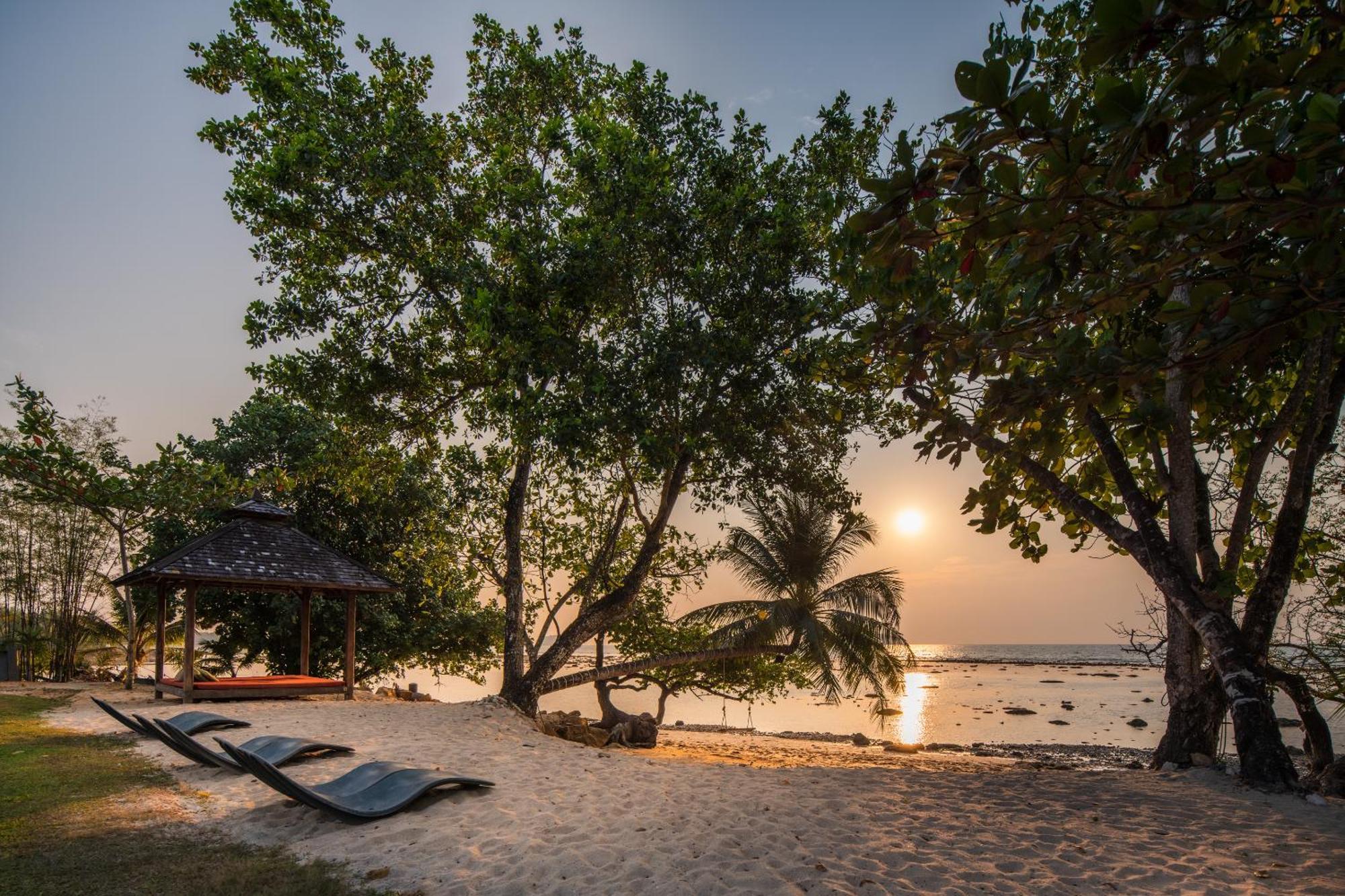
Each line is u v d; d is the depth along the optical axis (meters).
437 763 9.88
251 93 17.09
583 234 14.85
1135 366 5.01
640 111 16.78
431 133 17.67
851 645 21.38
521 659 18.38
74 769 9.10
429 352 18.78
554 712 20.25
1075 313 5.13
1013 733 38.28
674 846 6.30
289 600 23.61
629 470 18.89
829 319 15.49
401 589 18.98
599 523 22.05
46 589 27.34
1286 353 11.33
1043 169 4.89
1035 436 6.66
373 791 7.44
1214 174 3.62
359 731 12.33
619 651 22.67
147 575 16.20
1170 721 11.77
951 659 167.75
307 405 18.05
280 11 16.88
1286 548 11.15
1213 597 10.80
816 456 18.55
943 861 6.14
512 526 19.09
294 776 8.81
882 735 37.47
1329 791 9.65
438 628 26.02
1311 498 12.88
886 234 3.98
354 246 17.38
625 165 15.07
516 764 10.12
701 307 15.91
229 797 7.92
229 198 16.92
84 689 21.00
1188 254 4.30
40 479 12.90
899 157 3.74
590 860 5.93
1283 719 26.16
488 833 6.60
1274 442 11.48
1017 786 9.59
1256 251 4.39
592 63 19.09
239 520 18.38
